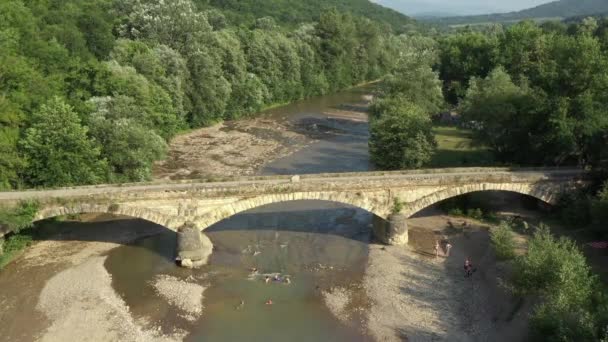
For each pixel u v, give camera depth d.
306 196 49.88
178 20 100.31
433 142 71.00
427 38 192.38
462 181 52.53
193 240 49.22
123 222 59.44
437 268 49.50
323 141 97.50
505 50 105.81
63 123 53.88
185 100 97.00
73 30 83.44
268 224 59.97
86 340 38.09
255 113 122.06
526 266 38.66
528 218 58.53
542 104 60.50
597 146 57.25
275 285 46.69
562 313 32.06
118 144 59.34
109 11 107.25
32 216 46.06
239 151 89.56
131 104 68.88
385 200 52.47
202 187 48.47
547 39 97.81
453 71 118.44
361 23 173.62
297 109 129.25
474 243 53.59
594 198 50.75
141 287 45.75
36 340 37.94
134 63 83.00
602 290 38.31
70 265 49.22
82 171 54.22
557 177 54.38
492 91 71.44
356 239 56.31
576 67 59.28
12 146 51.44
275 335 39.47
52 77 63.53
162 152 67.12
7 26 68.25
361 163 82.88
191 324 40.59
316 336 39.44
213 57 105.06
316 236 57.00
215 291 45.56
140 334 39.03
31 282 45.88
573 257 38.19
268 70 127.44
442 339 38.88
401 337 39.25
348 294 45.38
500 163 69.19
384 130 70.88
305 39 150.88
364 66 171.38
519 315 38.88
